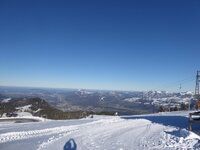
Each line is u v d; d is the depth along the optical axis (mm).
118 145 10734
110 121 20875
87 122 20594
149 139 12102
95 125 17922
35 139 11992
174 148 9859
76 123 19672
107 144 10953
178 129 14789
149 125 17719
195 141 10867
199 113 13742
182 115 26109
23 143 10984
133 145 10695
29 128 16125
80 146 10516
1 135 12781
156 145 10578
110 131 14891
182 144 10531
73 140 11844
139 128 16172
